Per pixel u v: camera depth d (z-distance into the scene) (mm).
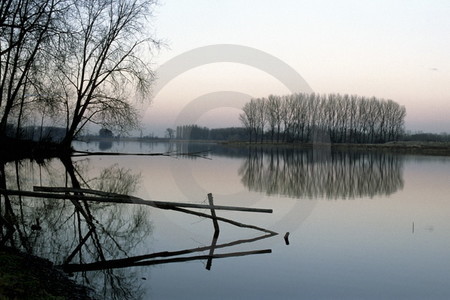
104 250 8992
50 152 29766
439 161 45562
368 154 60031
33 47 20391
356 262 8469
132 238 10016
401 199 17188
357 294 6785
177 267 8031
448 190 20375
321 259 8656
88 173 22547
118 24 28672
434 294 6832
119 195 10977
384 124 84812
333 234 10867
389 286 7156
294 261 8484
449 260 8664
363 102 79562
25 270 6902
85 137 40094
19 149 27484
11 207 12539
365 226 11844
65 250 8828
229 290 6680
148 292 6664
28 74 22547
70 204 13555
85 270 7723
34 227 10289
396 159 48969
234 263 8320
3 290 5660
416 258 8805
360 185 21969
